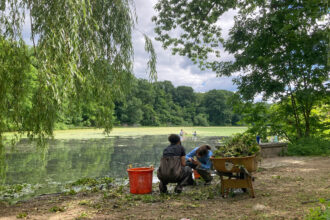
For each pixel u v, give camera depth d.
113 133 45.34
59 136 34.69
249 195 4.46
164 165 4.84
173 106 125.38
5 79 5.02
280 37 11.22
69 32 4.62
